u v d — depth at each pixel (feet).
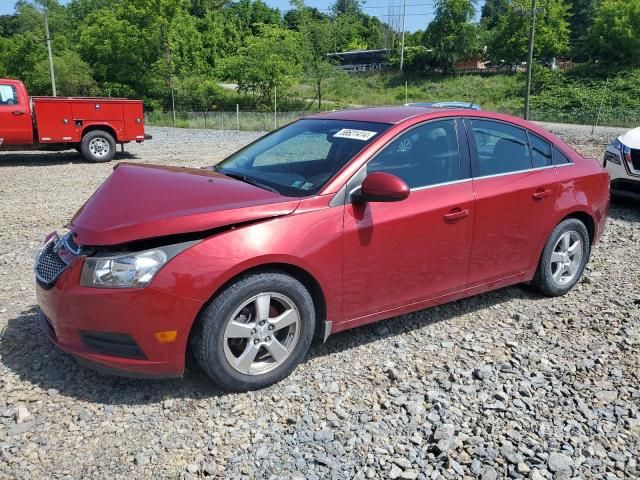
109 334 9.98
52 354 12.28
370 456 9.26
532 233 14.78
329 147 12.73
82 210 11.25
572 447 9.56
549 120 124.57
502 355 12.68
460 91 187.21
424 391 11.17
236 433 9.77
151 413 10.27
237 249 10.19
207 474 8.79
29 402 10.51
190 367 11.76
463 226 13.19
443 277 13.25
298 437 9.70
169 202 10.66
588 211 15.99
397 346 13.02
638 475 8.93
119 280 9.77
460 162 13.44
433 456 9.31
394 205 12.12
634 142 26.08
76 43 178.40
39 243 21.44
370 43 321.73
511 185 14.08
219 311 10.18
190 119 110.83
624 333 13.82
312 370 11.88
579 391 11.29
